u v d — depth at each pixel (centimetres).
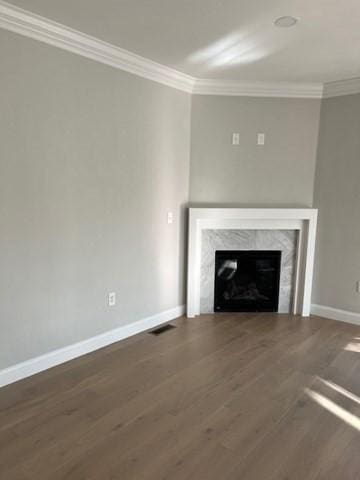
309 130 429
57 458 206
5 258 269
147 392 274
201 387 282
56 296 307
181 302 446
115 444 218
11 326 278
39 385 280
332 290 439
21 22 254
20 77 262
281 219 429
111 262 352
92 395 269
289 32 278
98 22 266
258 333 392
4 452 210
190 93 414
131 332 382
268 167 433
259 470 200
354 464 205
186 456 209
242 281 462
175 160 409
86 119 311
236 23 264
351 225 418
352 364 324
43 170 285
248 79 403
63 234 306
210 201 437
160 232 403
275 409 255
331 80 402
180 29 276
